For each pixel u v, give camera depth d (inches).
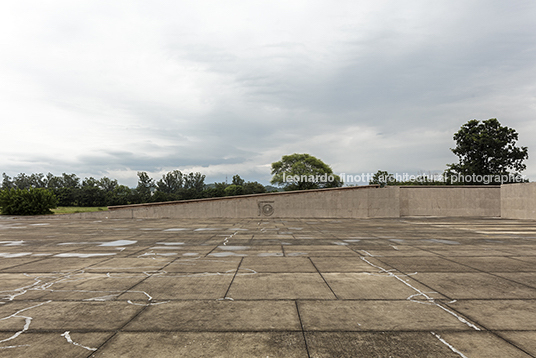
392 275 280.8
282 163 2701.8
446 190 1242.6
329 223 909.2
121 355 135.9
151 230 703.1
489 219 1090.1
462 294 223.8
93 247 452.8
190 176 4522.6
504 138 1822.1
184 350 140.6
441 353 137.7
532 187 1037.2
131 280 264.7
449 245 469.4
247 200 1203.9
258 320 175.8
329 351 139.6
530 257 371.9
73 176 4237.2
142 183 4195.4
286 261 345.7
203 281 260.5
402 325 168.6
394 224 871.7
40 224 884.0
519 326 167.5
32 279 268.7
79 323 171.8
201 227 777.6
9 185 4109.3
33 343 147.5
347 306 198.5
